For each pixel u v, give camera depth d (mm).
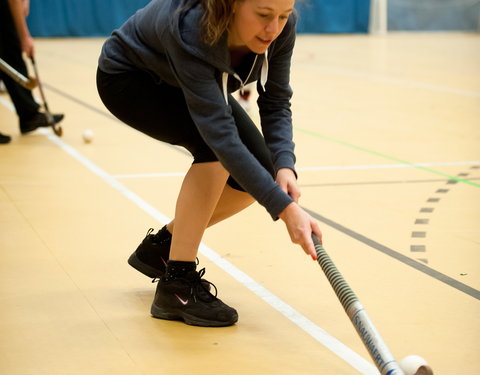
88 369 2223
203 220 2537
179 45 2154
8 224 3670
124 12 15758
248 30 2119
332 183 4445
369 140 5766
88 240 3432
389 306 2650
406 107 7352
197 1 2168
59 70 10461
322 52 13156
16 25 5656
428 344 2354
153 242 2803
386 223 3648
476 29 17000
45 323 2557
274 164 2496
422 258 3150
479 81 9203
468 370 2182
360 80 9477
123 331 2492
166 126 2492
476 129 6184
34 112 5891
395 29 17203
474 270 3006
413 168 4828
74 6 15562
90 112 7109
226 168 2225
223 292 2803
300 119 6742
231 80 2361
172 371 2203
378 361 1859
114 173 4738
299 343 2381
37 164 4996
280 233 3504
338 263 3090
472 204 3988
